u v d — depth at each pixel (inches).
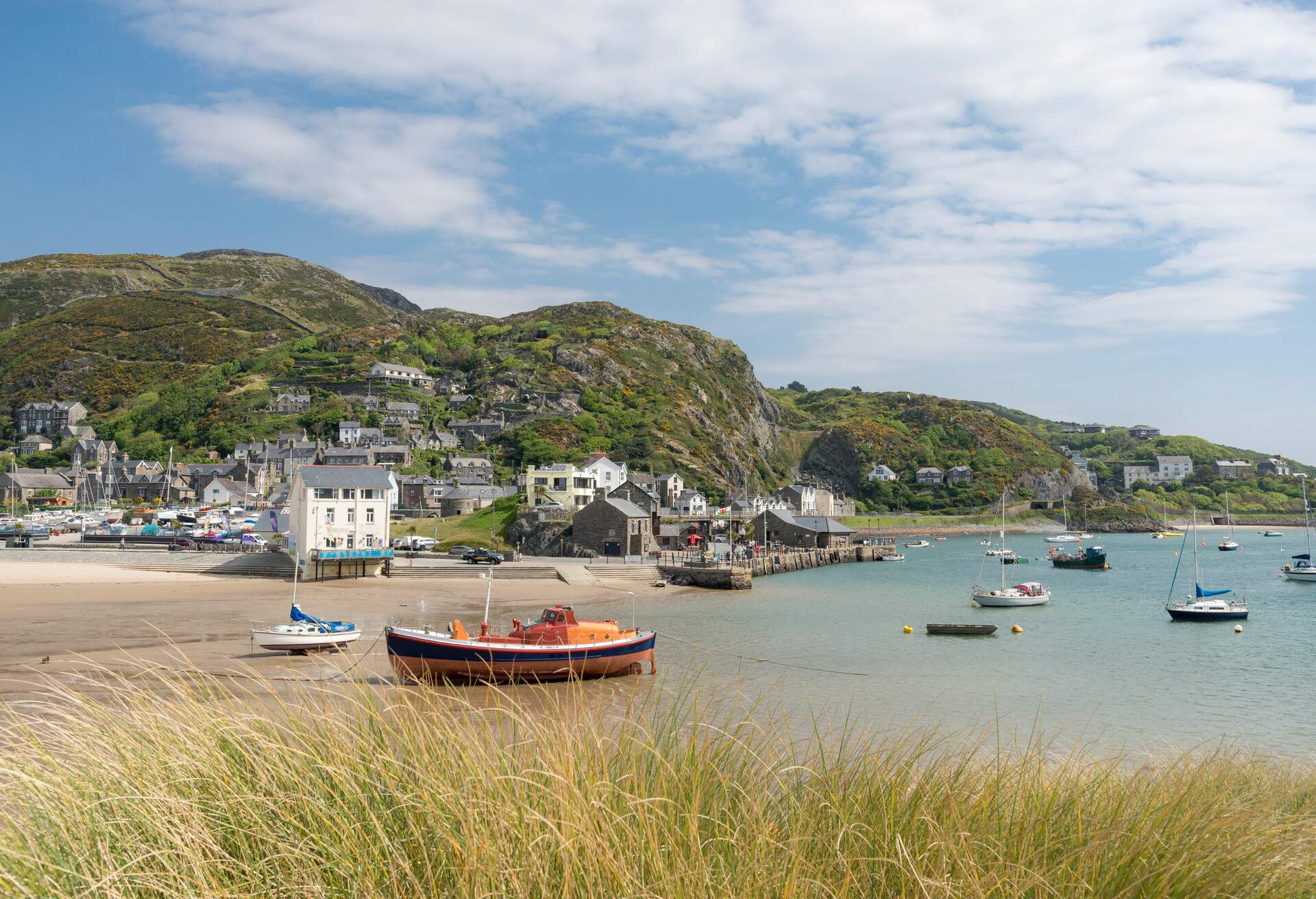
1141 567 3902.6
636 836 179.2
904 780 229.5
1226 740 857.5
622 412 7416.3
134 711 209.6
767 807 216.8
